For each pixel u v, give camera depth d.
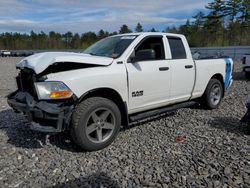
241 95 7.76
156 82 4.46
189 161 3.39
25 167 3.30
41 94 3.43
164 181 2.94
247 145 3.89
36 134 4.43
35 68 3.42
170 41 4.88
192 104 5.36
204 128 4.70
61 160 3.48
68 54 3.78
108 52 4.32
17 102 3.85
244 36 44.62
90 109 3.57
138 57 4.28
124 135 4.38
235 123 4.97
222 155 3.55
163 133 4.46
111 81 3.80
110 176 3.06
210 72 5.73
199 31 51.00
